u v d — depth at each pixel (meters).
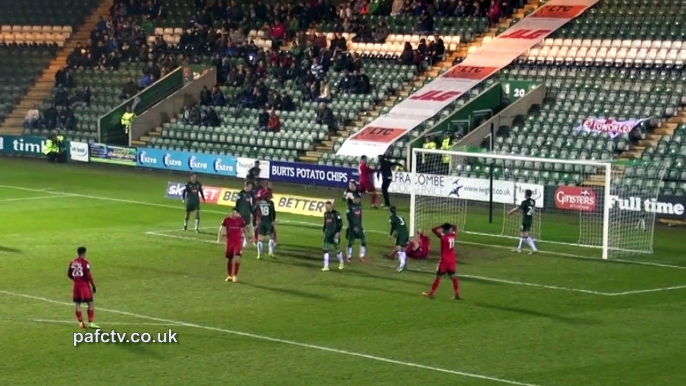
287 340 34.78
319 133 77.62
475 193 61.88
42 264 46.97
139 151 80.50
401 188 67.69
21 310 38.59
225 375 30.80
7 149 87.44
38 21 98.81
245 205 52.28
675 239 54.69
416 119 74.62
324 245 46.50
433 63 81.12
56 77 91.75
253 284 43.47
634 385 30.06
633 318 38.12
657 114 68.06
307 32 89.12
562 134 68.38
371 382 30.23
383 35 84.81
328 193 69.56
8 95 92.62
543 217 60.03
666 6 76.81
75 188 70.62
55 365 31.70
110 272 45.44
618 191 56.53
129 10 96.69
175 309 39.03
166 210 62.16
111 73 91.50
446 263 41.00
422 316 38.22
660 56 72.56
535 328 36.59
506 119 70.75
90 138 86.12
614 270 47.19
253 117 81.88
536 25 79.69
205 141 81.94
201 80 86.56
